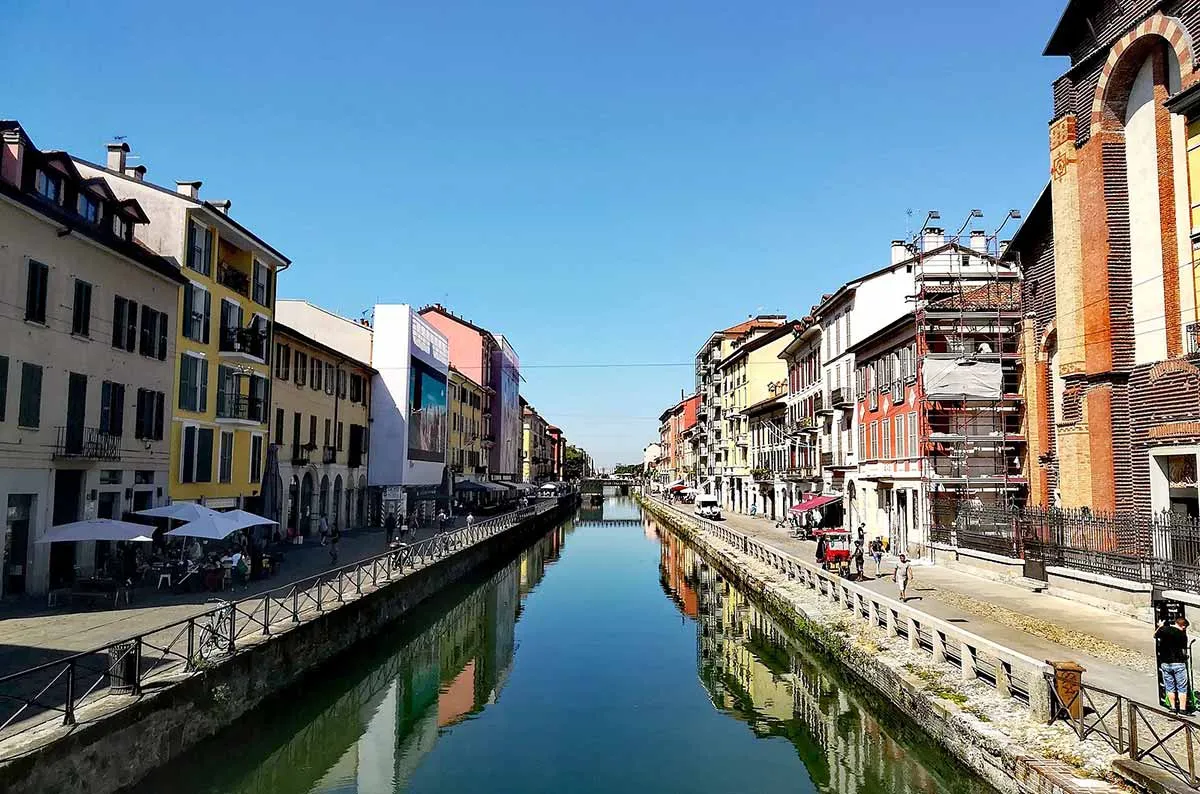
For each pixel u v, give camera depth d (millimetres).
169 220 26688
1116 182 20031
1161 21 18094
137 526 18781
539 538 63875
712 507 64500
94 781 9867
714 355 85125
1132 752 9000
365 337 46938
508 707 17938
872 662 15805
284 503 34906
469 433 67812
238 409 29859
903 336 33438
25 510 19406
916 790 12461
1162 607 10852
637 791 12945
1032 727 10711
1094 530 19500
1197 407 17391
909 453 32812
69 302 20703
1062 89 22078
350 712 17859
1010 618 17719
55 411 20172
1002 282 33375
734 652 23250
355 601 20266
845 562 26797
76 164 26438
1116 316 19859
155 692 11375
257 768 14430
